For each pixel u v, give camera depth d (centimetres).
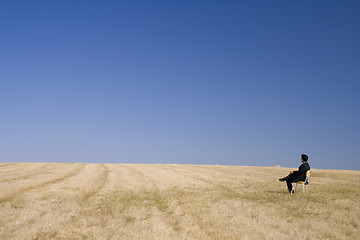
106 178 2244
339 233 771
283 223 867
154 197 1373
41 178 2089
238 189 1639
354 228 826
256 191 1541
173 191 1606
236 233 779
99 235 779
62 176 2261
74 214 1020
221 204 1161
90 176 2342
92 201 1281
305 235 757
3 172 2417
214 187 1753
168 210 1079
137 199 1321
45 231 809
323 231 788
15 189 1534
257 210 1034
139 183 1970
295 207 1063
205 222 893
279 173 2631
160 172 2686
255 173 2630
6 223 879
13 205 1146
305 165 1390
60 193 1489
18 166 2995
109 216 985
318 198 1237
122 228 839
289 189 1418
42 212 1038
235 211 1034
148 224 880
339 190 1495
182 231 806
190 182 2011
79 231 813
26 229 823
